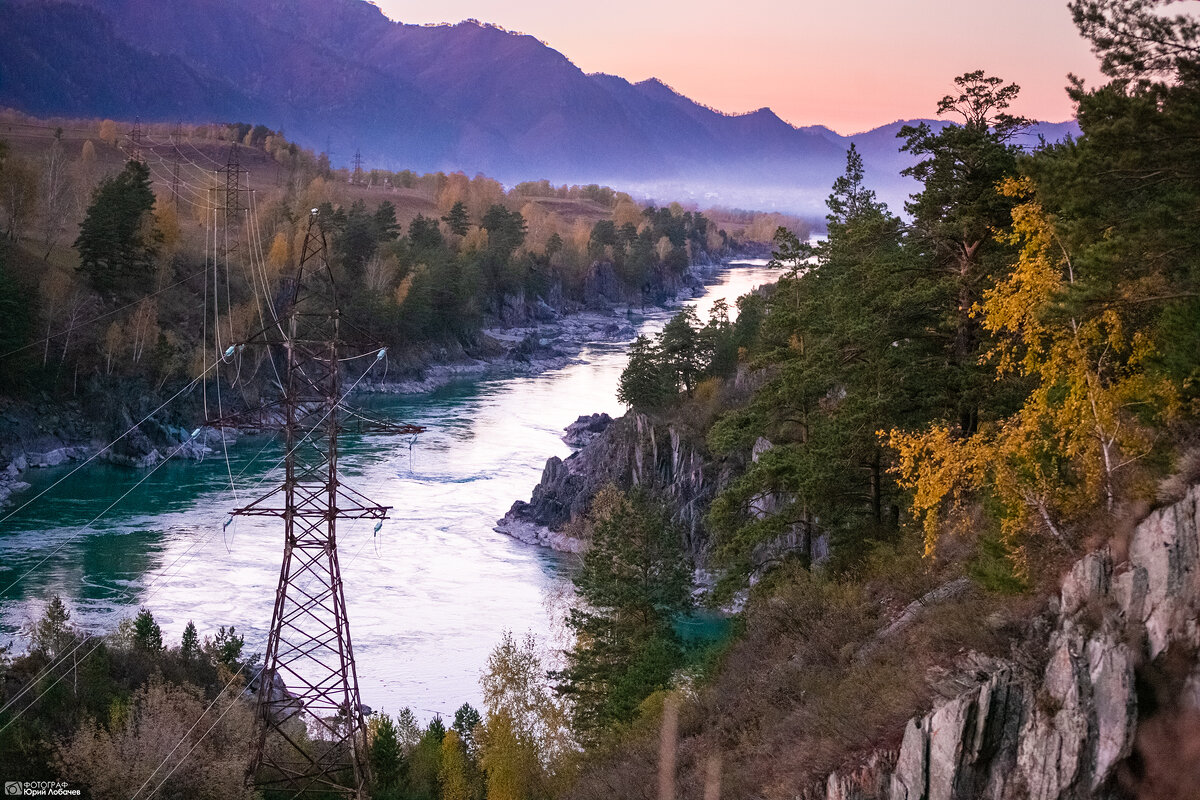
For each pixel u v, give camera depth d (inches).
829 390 1764.3
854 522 1531.7
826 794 904.9
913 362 1409.9
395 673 2733.8
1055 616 826.2
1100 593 782.5
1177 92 832.9
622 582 2012.8
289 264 7416.3
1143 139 842.8
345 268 7869.1
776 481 1653.5
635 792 1280.8
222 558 3592.5
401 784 1806.1
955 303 1414.9
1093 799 708.0
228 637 2842.0
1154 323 912.9
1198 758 680.4
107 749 1521.9
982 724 781.9
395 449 5393.7
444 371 7849.4
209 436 5551.2
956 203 1392.7
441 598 3326.8
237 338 6136.8
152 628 2306.8
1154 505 791.1
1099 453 893.2
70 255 6427.2
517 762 1791.3
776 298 2016.5
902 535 1398.9
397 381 7160.4
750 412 1824.6
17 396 5044.3
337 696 2532.0
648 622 2011.6
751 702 1256.8
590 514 3897.6
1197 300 839.1
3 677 1860.2
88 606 3051.2
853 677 1049.5
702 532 3740.2
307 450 5383.9
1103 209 910.4
